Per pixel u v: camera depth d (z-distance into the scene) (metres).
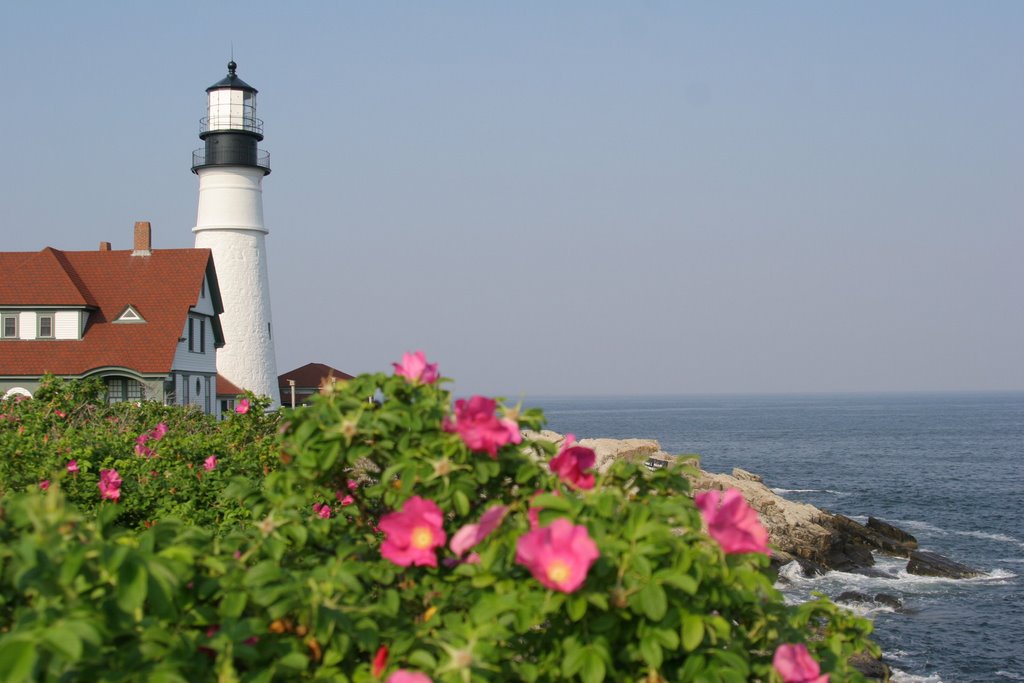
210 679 3.78
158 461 12.70
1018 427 149.00
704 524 4.40
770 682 4.23
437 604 4.65
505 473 5.20
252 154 46.41
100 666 3.49
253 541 4.76
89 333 38.66
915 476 67.50
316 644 4.16
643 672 4.14
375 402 5.33
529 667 4.09
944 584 29.98
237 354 45.47
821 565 31.34
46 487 11.04
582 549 3.84
